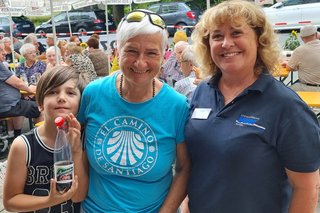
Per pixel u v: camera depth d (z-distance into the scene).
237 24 1.51
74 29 18.28
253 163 1.49
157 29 1.56
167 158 1.67
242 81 1.62
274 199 1.54
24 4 8.74
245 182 1.51
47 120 1.68
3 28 16.95
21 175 1.68
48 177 1.69
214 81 1.71
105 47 11.04
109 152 1.64
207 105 1.68
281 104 1.48
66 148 1.62
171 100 1.70
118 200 1.65
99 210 1.68
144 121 1.65
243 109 1.55
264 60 1.60
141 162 1.63
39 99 1.71
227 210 1.55
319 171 1.65
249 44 1.54
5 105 5.23
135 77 1.59
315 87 5.80
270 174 1.51
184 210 1.93
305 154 1.45
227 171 1.53
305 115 1.47
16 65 8.36
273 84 1.55
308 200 1.50
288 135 1.46
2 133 5.71
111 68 7.43
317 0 13.35
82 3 9.63
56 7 10.37
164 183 1.73
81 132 1.76
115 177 1.66
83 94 1.74
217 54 1.59
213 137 1.57
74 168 1.63
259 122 1.50
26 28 18.80
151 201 1.68
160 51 1.60
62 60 7.61
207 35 1.67
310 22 13.28
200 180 1.63
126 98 1.68
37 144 1.68
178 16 16.86
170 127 1.68
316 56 5.75
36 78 6.91
